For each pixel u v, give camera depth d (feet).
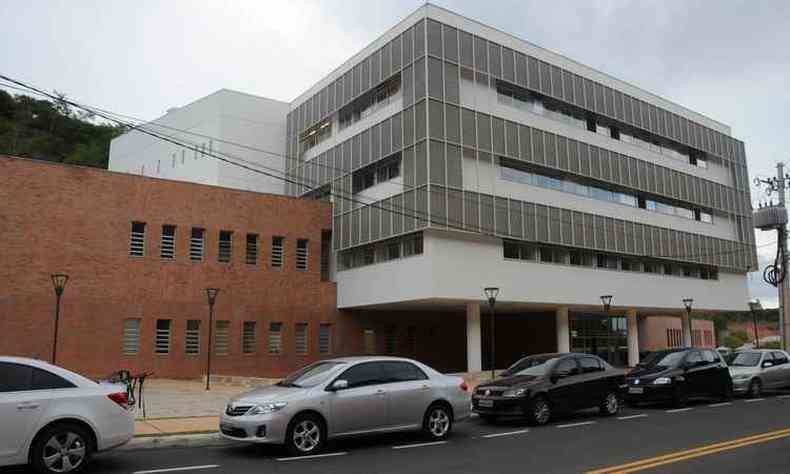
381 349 118.73
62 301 87.40
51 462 29.12
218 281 101.14
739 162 161.27
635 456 34.94
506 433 44.60
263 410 35.17
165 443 39.06
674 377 59.62
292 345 107.96
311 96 132.77
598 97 127.44
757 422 48.96
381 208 106.42
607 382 54.24
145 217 95.66
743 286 156.66
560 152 117.50
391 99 108.99
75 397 30.01
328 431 36.81
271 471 31.37
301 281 110.83
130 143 175.52
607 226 124.67
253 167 138.62
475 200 102.53
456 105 102.63
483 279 103.19
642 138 137.69
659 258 135.44
